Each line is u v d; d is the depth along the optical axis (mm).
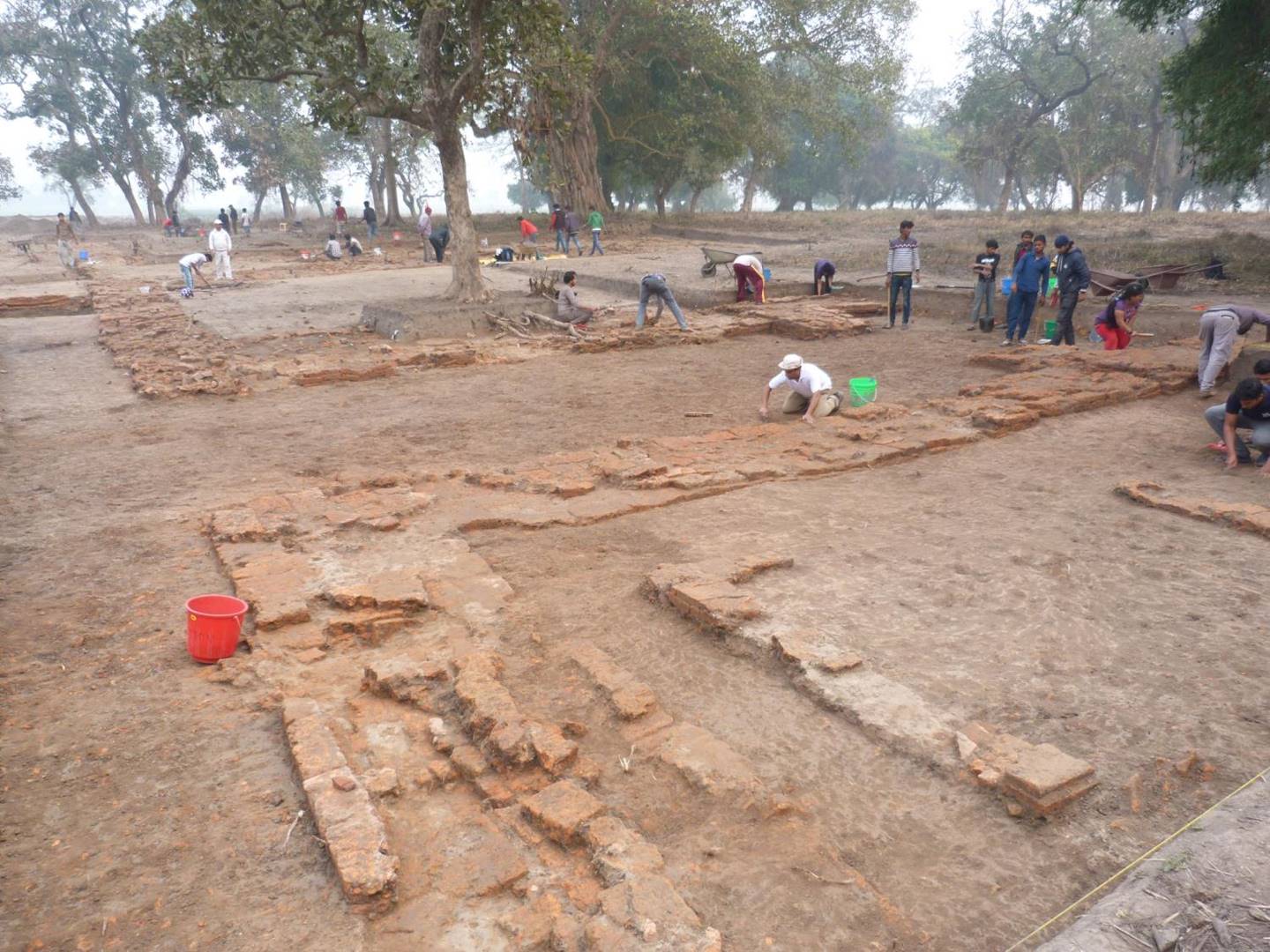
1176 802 3410
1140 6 18672
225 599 4902
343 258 32719
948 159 66312
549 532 6613
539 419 10453
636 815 3449
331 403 11547
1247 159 18203
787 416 10125
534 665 4602
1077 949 2424
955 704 4121
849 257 25781
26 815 3484
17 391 12609
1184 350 11695
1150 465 7789
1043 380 10766
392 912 2979
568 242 34906
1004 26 45250
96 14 50156
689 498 7254
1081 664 4453
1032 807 3365
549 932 2842
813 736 3959
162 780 3699
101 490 7934
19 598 5574
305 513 6918
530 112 18250
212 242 24766
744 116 38656
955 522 6555
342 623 4926
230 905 3006
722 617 4883
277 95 47781
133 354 14773
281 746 3951
